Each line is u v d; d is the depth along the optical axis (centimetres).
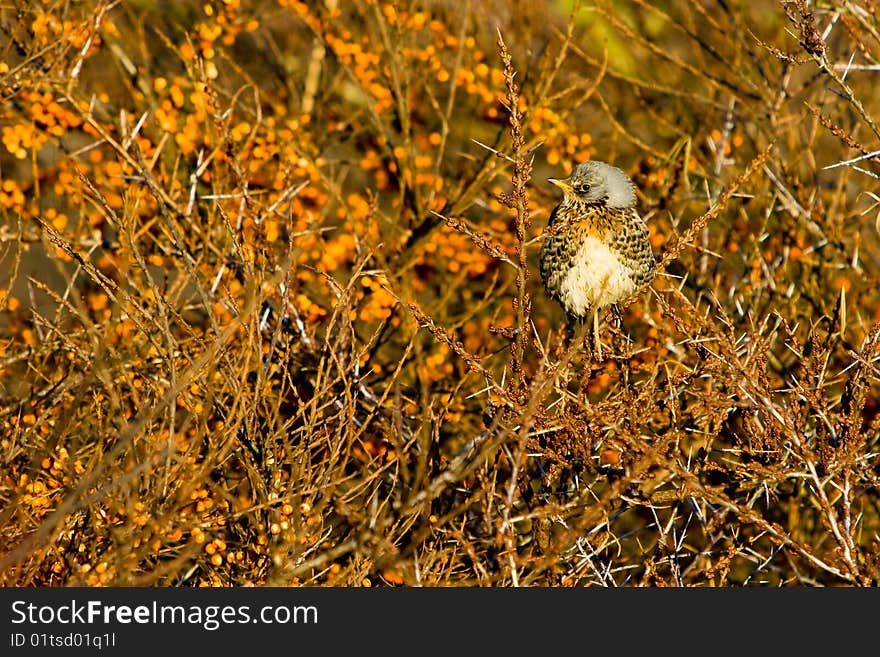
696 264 700
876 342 435
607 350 510
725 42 825
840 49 779
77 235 624
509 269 784
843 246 715
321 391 498
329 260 656
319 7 783
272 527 464
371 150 794
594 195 588
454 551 485
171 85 745
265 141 698
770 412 442
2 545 447
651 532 662
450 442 659
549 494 483
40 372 560
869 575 427
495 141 775
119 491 465
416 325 530
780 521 666
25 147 649
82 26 623
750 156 795
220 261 593
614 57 838
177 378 482
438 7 823
